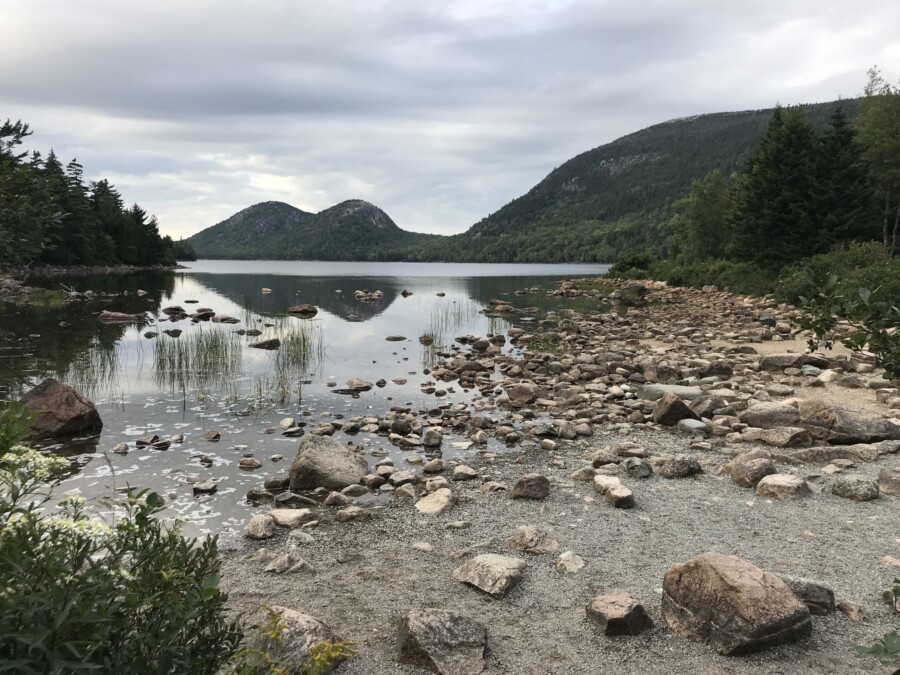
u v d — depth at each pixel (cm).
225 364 1772
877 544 643
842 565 598
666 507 759
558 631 498
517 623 511
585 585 573
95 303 3806
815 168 4225
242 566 617
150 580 251
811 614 506
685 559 621
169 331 2500
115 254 10019
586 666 452
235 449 1023
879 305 380
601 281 6625
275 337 2370
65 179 7925
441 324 2967
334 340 2375
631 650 470
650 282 5912
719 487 828
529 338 2361
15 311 3183
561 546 655
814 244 4156
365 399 1418
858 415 1039
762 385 1470
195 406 1318
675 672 443
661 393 1377
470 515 750
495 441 1106
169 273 9506
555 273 10956
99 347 2045
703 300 4047
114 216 10144
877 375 1521
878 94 5153
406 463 975
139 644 237
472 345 2220
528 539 657
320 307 3828
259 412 1277
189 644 264
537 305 4050
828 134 4412
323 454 895
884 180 4669
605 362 1834
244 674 279
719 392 1354
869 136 4809
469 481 882
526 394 1386
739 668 444
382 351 2131
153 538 273
